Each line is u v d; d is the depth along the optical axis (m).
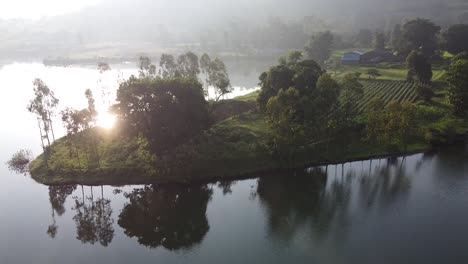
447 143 111.31
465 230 71.50
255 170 94.19
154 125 90.50
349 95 118.31
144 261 63.75
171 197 85.06
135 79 96.88
